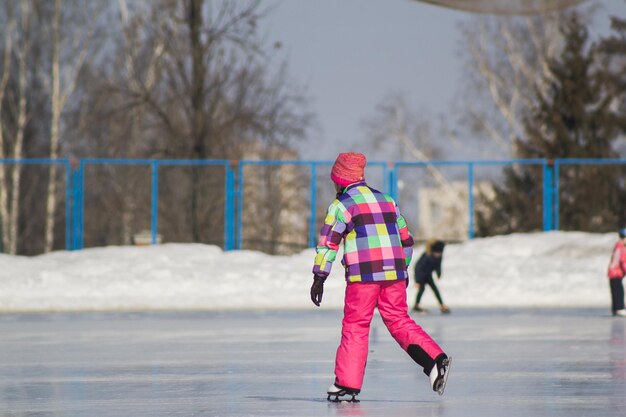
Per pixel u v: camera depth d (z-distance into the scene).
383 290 21.28
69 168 93.88
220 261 83.81
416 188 96.44
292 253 110.50
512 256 85.38
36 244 133.25
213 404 21.55
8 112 134.88
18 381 26.19
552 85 125.75
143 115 122.12
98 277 73.62
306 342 38.16
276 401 21.98
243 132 124.25
